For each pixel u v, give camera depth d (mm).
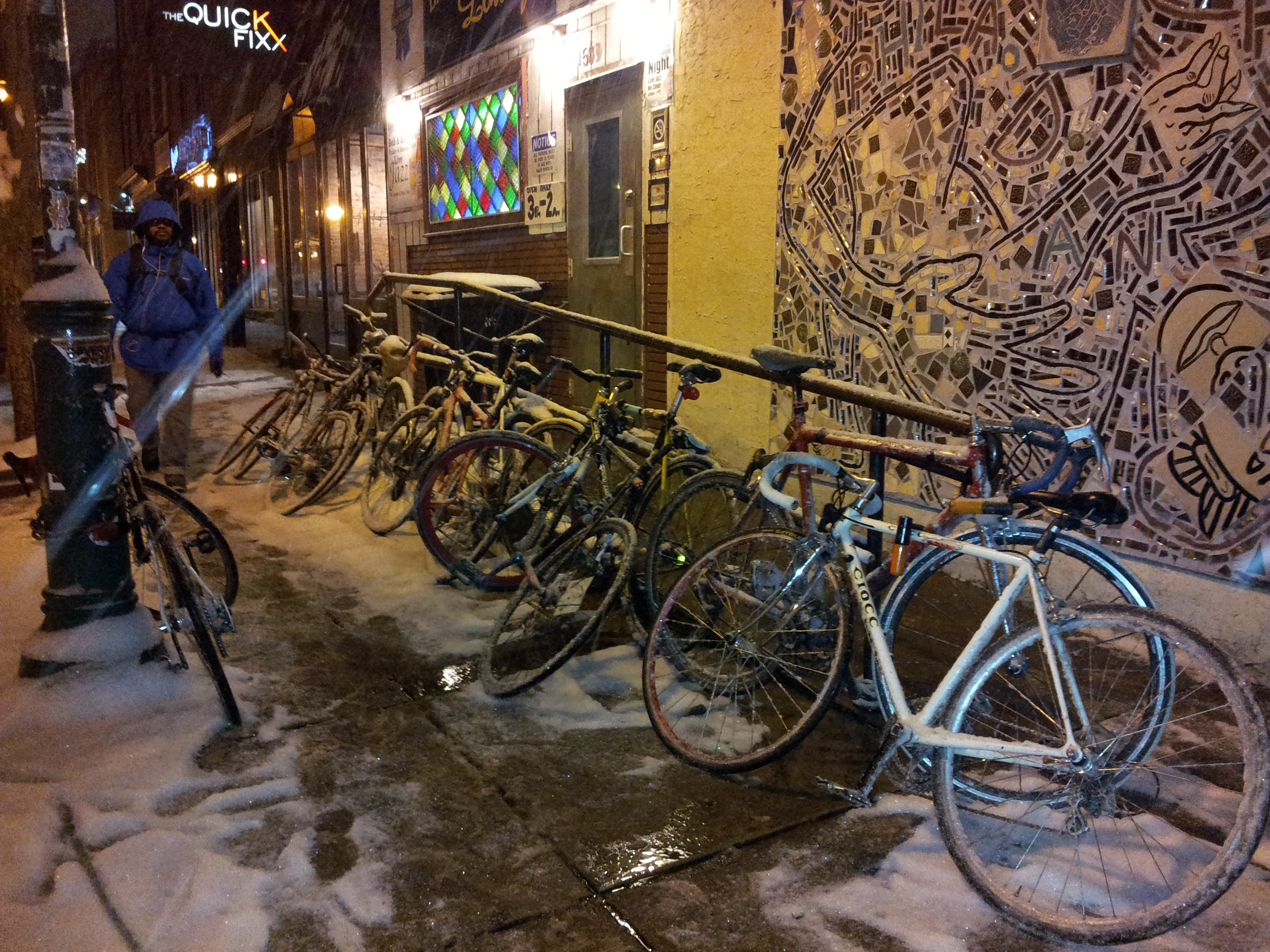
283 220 14992
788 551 3131
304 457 6312
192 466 7438
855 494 3859
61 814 2674
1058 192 4195
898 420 5023
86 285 3324
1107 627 2299
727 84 6062
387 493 5871
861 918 2293
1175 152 3768
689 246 6559
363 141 11914
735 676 3363
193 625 3205
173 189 24078
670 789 2879
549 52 8000
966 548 2590
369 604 4422
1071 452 2771
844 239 5293
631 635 4020
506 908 2326
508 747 3125
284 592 4590
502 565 4238
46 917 2244
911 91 4812
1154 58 3801
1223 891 2016
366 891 2363
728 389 6281
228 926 2217
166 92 21547
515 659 3805
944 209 4707
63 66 3311
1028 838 2592
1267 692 3418
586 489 4184
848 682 3385
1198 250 3727
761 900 2363
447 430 5090
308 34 12500
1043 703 3041
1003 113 4383
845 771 2982
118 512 3451
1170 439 3875
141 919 2234
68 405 3355
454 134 9867
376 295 7262
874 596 3195
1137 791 2818
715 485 3850
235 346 17969
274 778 2898
